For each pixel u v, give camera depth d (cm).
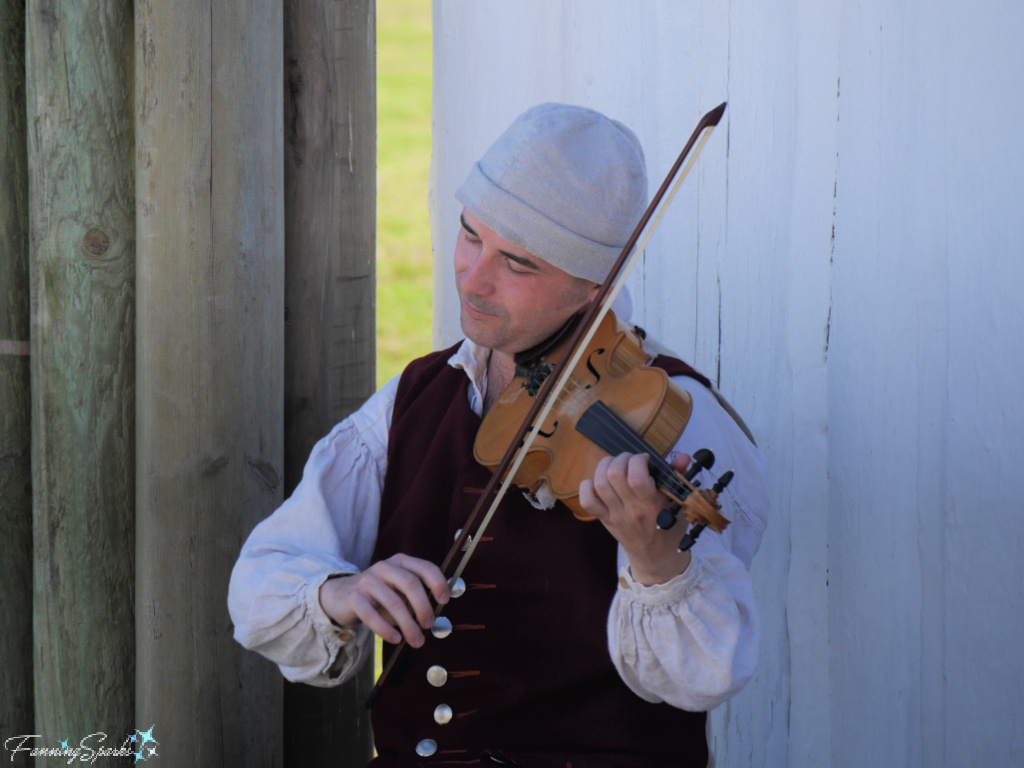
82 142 653
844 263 645
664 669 441
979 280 591
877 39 623
